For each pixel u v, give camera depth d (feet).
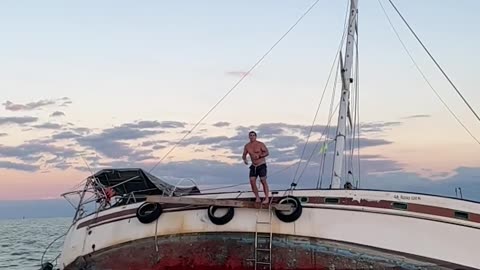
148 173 63.31
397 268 47.47
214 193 55.88
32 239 177.58
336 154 63.72
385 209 49.34
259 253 50.93
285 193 53.16
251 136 53.47
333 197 51.13
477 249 46.29
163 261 53.31
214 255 52.11
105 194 60.85
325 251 49.42
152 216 54.13
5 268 89.61
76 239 57.62
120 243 54.70
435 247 47.11
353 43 68.44
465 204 47.83
